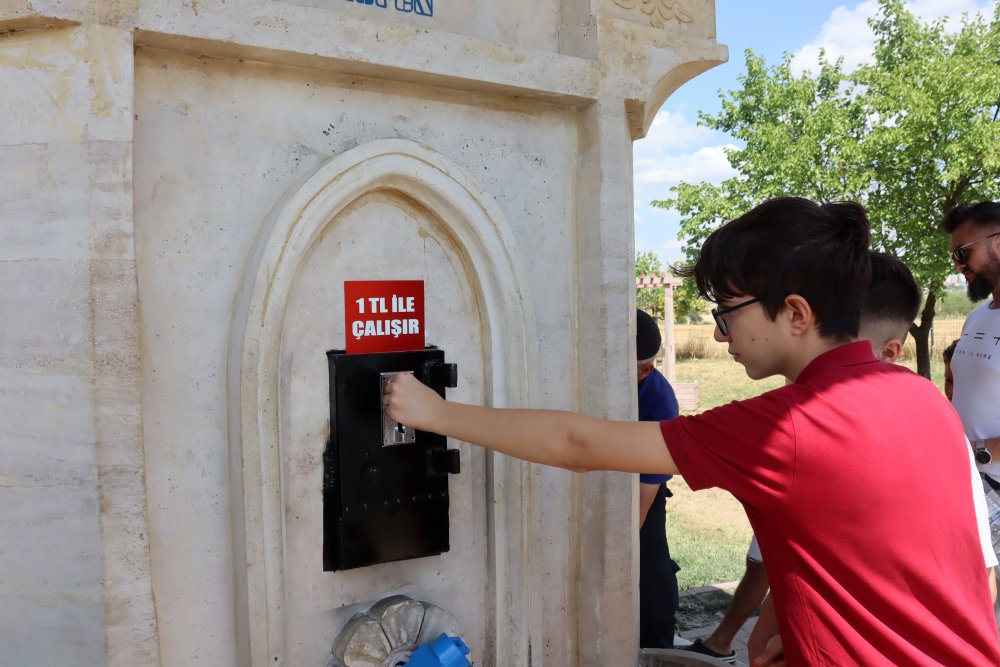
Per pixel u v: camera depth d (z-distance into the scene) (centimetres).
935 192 1135
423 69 183
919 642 119
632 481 230
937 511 121
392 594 196
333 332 184
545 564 224
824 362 133
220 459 172
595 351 223
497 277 202
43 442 152
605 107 218
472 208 196
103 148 146
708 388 1772
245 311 166
